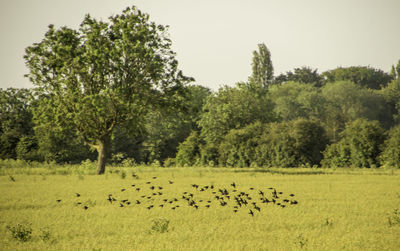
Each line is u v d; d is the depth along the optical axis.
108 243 25.31
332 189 50.72
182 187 53.88
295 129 113.00
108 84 75.69
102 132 78.19
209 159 130.62
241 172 79.69
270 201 39.88
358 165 104.25
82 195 45.75
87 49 74.38
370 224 30.11
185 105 82.75
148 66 75.12
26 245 24.81
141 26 76.44
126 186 54.53
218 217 33.22
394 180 62.50
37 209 37.19
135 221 31.67
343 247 24.08
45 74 75.81
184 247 23.64
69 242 25.33
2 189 50.31
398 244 24.39
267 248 23.56
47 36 75.31
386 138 104.12
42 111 75.62
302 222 30.86
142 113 77.25
